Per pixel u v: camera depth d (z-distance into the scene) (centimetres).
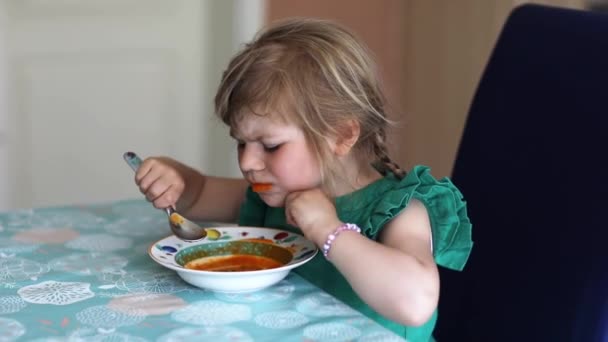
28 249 119
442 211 113
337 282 120
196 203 141
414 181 112
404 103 288
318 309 95
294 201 106
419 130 282
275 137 112
